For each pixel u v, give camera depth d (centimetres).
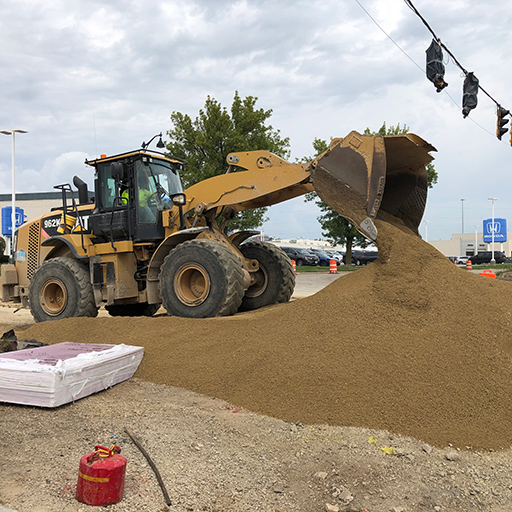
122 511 264
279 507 278
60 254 809
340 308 484
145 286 726
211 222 717
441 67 990
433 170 2652
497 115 1378
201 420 390
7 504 263
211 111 1934
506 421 365
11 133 2241
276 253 761
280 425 384
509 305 481
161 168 743
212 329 534
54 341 594
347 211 534
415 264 498
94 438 349
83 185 766
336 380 412
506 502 285
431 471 315
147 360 514
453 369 402
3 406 414
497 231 4659
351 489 296
